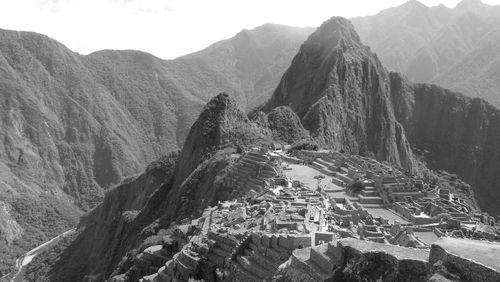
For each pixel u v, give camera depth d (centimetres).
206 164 11325
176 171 14262
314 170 9838
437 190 8925
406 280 1991
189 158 14012
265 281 3145
